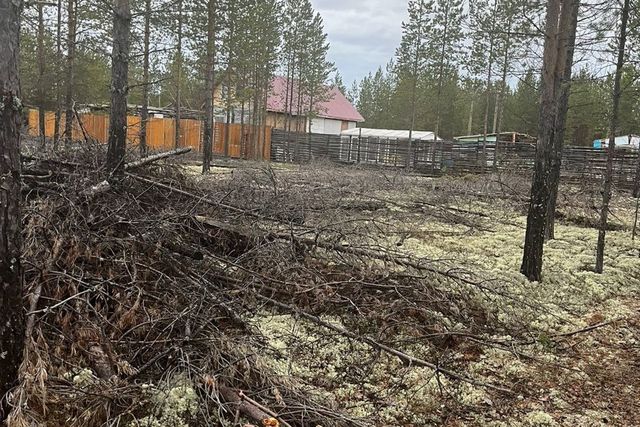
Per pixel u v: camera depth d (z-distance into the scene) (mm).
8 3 2508
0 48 2496
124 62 5602
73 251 4000
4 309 2678
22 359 2814
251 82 31328
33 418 2691
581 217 11414
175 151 6957
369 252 5723
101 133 22812
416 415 3543
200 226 5523
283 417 3100
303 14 35188
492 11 24062
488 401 3740
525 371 4230
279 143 33781
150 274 4418
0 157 2568
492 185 14500
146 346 3590
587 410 3674
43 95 16141
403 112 39812
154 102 36719
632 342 4902
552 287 6277
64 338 3416
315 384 3785
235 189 6957
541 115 6270
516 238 8766
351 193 10508
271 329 4426
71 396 3002
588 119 29391
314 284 4980
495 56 25281
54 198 4727
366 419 3324
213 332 3791
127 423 2971
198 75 22609
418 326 4598
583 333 5051
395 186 13641
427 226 9586
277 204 6941
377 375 4012
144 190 5883
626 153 16859
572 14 7309
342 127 50219
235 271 5121
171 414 3000
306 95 40969
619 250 8508
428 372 4070
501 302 5418
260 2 26484
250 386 3318
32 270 3713
